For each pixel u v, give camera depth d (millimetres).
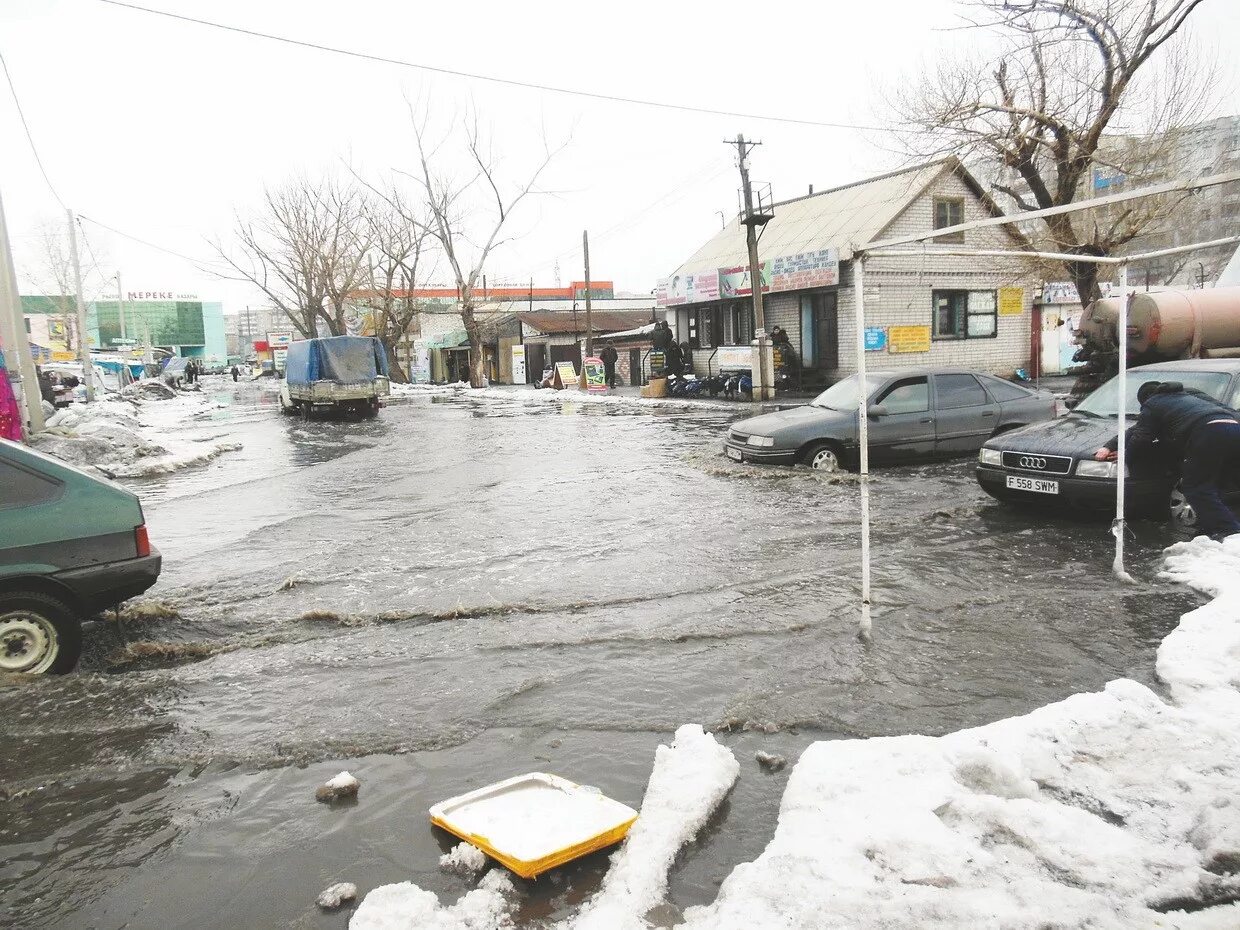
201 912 2824
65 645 4977
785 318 27484
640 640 5250
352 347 25938
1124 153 17438
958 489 9898
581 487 11094
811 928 2445
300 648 5344
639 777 3627
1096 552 6934
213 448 17156
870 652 4906
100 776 3748
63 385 31922
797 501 9445
